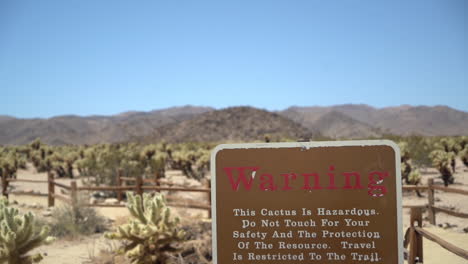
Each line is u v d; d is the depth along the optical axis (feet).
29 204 42.45
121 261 21.75
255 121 337.31
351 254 11.05
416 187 30.60
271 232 11.35
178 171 89.15
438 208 29.63
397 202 11.00
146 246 18.43
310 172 11.34
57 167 81.15
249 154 11.55
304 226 11.26
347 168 11.22
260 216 11.41
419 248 13.99
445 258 21.79
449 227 29.27
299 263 11.18
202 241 24.32
